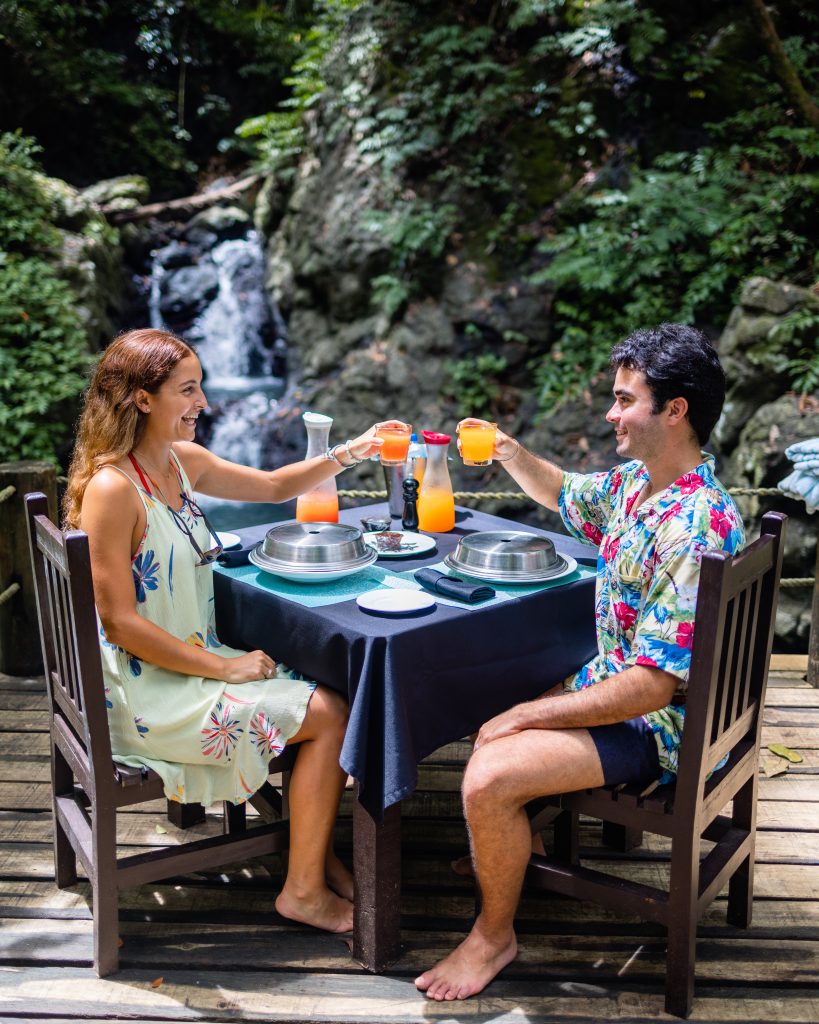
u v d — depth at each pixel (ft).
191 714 7.41
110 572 7.25
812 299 21.89
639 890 7.06
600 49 28.09
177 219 36.60
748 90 27.02
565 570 8.23
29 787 10.25
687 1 27.94
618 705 6.81
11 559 12.68
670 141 27.61
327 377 30.12
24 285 27.32
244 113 43.27
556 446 25.35
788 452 12.17
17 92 37.68
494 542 8.38
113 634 7.31
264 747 7.53
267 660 7.80
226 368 34.71
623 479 8.28
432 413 27.14
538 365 27.12
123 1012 7.06
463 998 7.22
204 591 8.10
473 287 27.84
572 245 26.99
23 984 7.36
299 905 7.92
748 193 25.27
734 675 7.09
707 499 6.89
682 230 24.68
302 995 7.25
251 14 42.83
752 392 21.63
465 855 9.12
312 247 31.07
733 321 22.56
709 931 8.02
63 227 31.81
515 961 7.63
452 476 26.11
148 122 40.27
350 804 10.08
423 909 8.30
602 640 7.54
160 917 8.15
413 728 7.20
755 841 8.62
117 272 33.65
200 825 9.57
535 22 28.86
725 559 6.31
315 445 9.43
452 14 30.42
